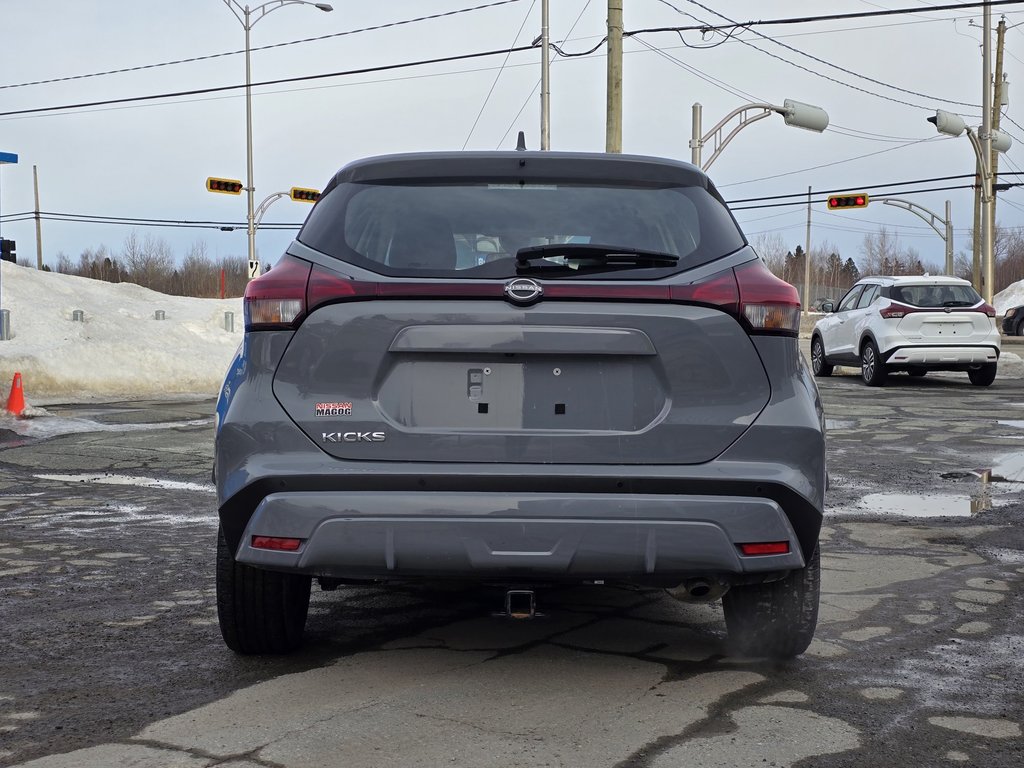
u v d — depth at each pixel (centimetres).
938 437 1178
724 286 363
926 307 1892
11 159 1770
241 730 340
